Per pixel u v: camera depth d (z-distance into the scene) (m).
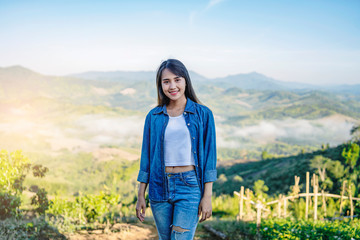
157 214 2.14
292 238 5.00
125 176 73.69
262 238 5.79
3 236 3.92
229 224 7.07
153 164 2.16
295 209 8.87
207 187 2.12
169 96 2.16
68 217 6.02
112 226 6.21
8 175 5.21
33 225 4.84
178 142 2.12
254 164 129.75
